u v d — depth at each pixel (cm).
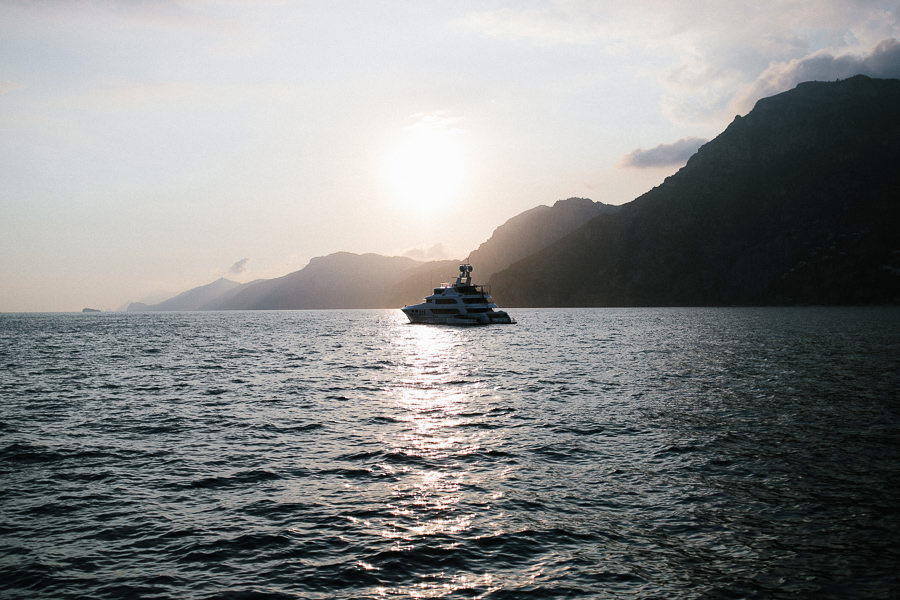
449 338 8831
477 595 1020
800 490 1529
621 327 11062
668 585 1045
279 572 1120
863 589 1012
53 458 1966
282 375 4362
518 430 2333
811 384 3356
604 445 2053
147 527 1351
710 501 1466
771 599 987
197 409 2905
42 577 1099
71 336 10631
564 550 1202
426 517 1398
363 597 1019
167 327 15125
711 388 3297
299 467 1847
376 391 3503
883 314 15288
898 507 1394
